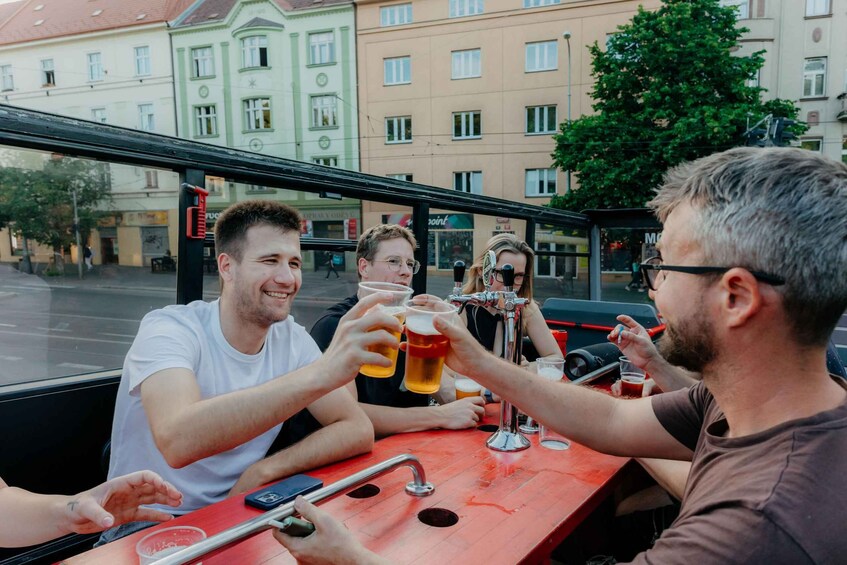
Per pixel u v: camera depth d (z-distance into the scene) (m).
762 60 15.95
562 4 21.23
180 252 2.02
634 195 16.41
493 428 1.84
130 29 26.66
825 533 0.61
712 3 16.09
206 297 2.16
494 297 1.58
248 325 1.63
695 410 1.25
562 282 5.00
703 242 0.78
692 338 0.82
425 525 1.12
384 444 1.67
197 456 1.25
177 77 26.38
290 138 25.17
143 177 2.21
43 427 1.81
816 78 21.05
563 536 1.16
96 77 27.86
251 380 1.68
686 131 15.28
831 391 0.76
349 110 24.25
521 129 22.33
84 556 0.98
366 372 1.30
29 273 3.60
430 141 23.45
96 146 1.72
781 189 0.72
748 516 0.65
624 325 1.93
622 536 2.08
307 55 24.50
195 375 1.57
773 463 0.70
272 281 1.57
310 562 0.87
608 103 17.12
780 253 0.71
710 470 0.80
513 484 1.35
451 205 3.29
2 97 29.50
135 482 1.04
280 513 0.94
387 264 2.38
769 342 0.75
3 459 1.71
